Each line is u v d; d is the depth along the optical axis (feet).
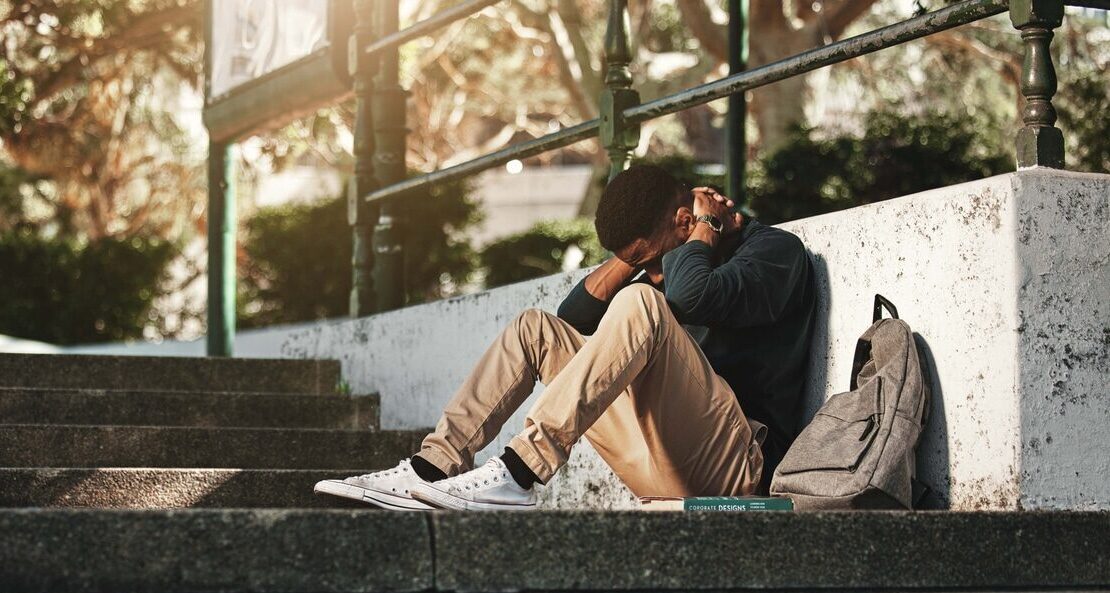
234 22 26.37
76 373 19.58
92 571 7.45
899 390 10.29
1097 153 39.11
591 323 12.91
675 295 11.16
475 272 53.57
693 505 9.37
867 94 61.77
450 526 8.05
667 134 79.10
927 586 8.83
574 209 100.99
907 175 39.40
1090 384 9.99
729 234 12.23
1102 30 49.16
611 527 8.33
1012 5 10.50
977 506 10.07
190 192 70.03
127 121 65.62
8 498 13.43
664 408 11.10
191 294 57.67
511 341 11.62
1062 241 10.04
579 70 59.26
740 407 11.75
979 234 10.19
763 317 11.48
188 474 14.07
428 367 19.11
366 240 22.50
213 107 26.89
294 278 52.11
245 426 18.83
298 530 7.79
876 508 10.11
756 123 58.59
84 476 13.73
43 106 60.23
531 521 8.20
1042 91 10.36
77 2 49.78
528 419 10.37
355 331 21.81
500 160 18.01
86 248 55.42
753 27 52.49
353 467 17.21
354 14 22.68
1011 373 9.82
